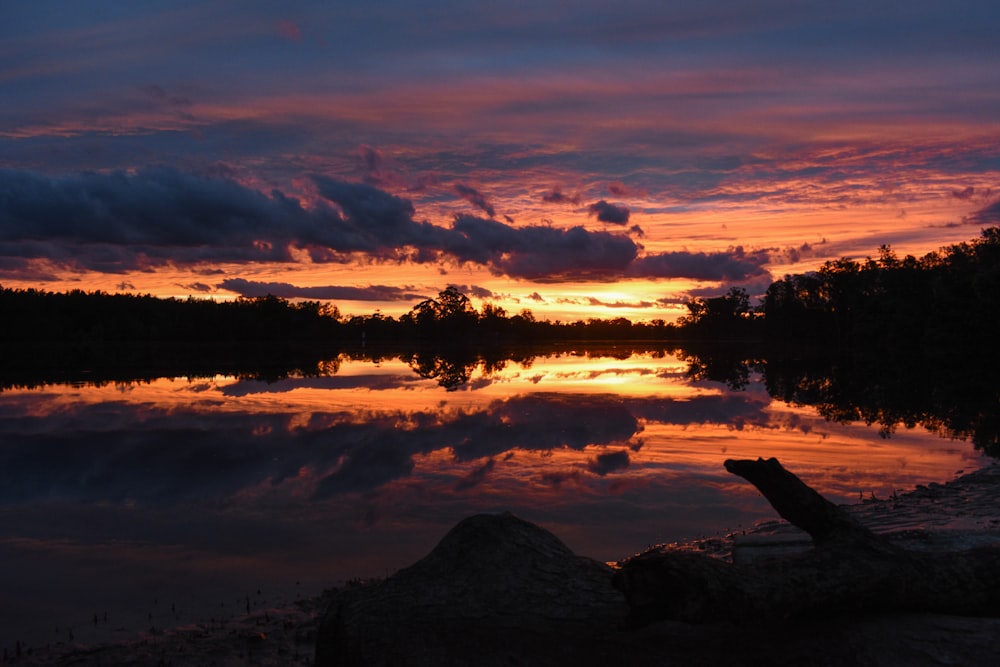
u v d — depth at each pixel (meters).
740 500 8.04
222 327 123.25
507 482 9.19
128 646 4.34
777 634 2.70
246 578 5.76
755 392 24.06
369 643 2.99
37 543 6.77
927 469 9.97
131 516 7.77
